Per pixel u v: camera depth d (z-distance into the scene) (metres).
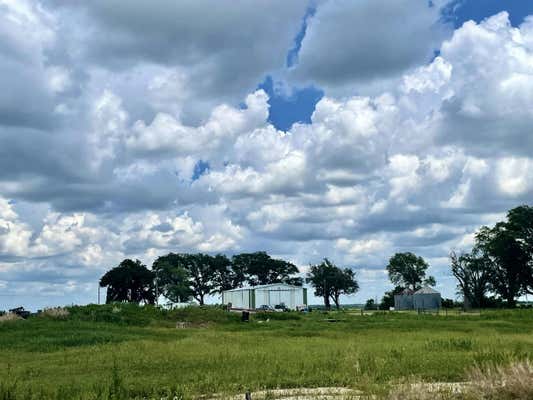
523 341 26.95
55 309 48.53
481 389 12.66
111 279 136.50
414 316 64.81
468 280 121.94
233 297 118.81
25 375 18.50
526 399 12.10
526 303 128.75
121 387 14.83
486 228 121.50
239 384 15.39
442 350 22.36
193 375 16.75
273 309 105.50
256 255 179.50
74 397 13.90
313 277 177.25
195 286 177.62
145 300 141.38
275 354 21.56
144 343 27.73
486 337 29.44
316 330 40.25
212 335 33.72
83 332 35.62
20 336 34.00
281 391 14.83
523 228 116.31
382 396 12.72
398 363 18.02
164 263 153.75
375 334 35.94
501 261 117.88
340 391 14.64
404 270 169.38
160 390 14.73
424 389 12.88
